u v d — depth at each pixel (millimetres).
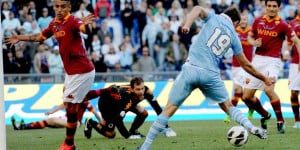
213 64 12484
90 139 16297
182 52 28438
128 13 28453
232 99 21188
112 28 28297
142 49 28141
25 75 23375
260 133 12719
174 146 14531
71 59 13156
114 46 27672
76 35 13094
